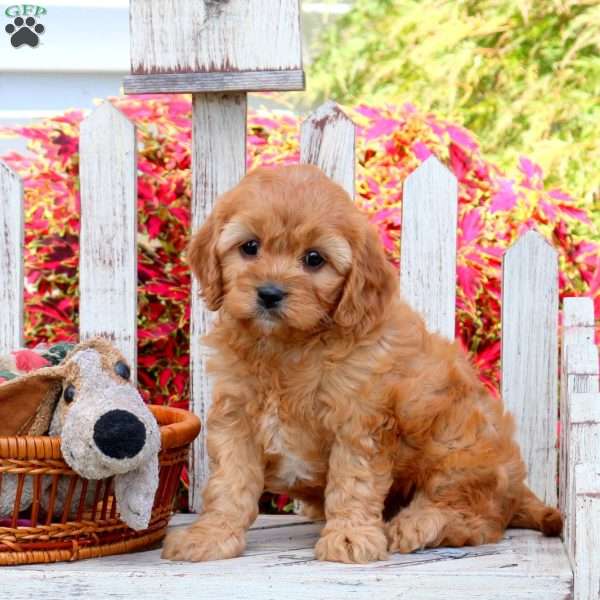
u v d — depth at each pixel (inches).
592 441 56.3
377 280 57.2
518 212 70.4
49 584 54.7
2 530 55.6
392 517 60.4
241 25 63.3
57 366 56.6
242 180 58.5
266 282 56.2
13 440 55.2
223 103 64.4
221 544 56.9
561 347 65.1
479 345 69.9
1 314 64.8
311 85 104.0
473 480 58.7
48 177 70.1
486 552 57.6
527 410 64.4
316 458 58.1
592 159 96.3
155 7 63.6
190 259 59.2
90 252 64.6
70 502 56.3
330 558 56.4
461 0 103.3
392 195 68.7
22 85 84.1
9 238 64.7
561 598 54.5
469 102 103.0
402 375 57.7
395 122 71.2
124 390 56.1
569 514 56.9
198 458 64.9
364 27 106.1
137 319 66.4
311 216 56.6
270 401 57.4
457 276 67.0
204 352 64.7
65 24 83.4
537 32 101.9
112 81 84.4
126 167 64.3
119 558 57.1
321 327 57.2
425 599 54.5
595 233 82.2
